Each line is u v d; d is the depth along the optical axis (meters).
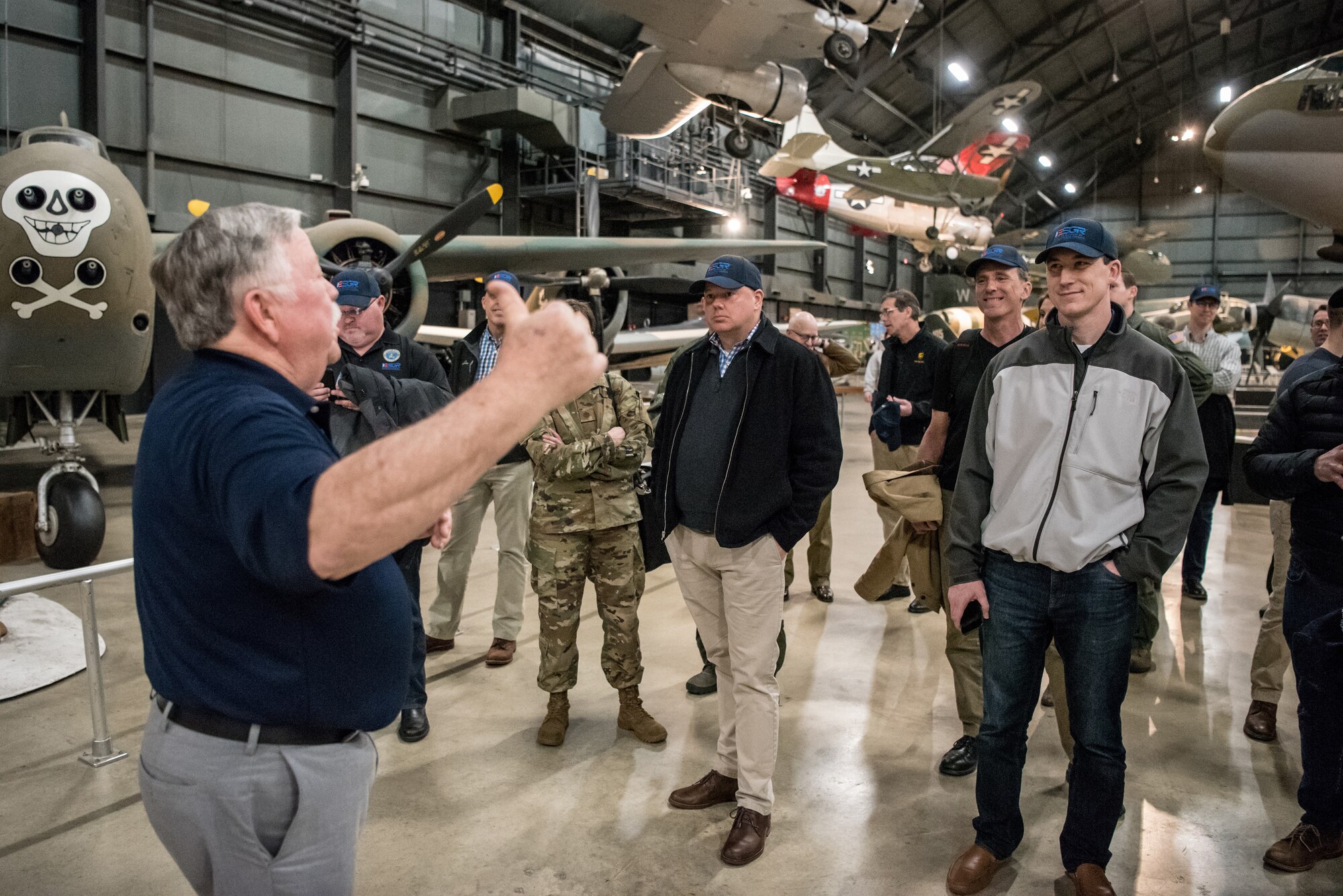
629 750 2.64
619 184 15.41
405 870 1.99
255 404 0.87
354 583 0.94
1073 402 1.82
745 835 2.05
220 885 0.98
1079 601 1.79
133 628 3.68
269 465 0.79
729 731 2.28
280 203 12.66
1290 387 2.11
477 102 14.10
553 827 2.19
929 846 2.12
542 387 0.74
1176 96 30.34
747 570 2.09
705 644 2.30
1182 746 2.67
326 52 12.96
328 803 0.99
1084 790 1.83
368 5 13.16
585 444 2.53
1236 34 26.83
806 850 2.09
